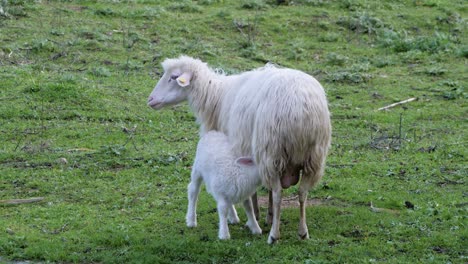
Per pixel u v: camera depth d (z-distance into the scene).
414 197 11.09
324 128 8.84
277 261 8.64
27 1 22.11
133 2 23.25
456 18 23.62
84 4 22.69
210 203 10.95
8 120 14.80
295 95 8.66
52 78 16.94
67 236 9.61
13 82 16.50
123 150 13.26
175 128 14.92
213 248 8.98
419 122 15.54
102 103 15.82
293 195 11.38
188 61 10.24
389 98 17.17
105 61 18.56
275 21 22.42
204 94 10.12
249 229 9.80
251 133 9.07
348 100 17.00
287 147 8.70
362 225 9.91
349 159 13.06
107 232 9.75
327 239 9.38
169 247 9.03
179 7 22.94
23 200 11.02
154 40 20.31
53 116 15.11
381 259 8.77
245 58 19.67
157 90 10.40
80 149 13.45
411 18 23.44
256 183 9.14
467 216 10.09
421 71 19.27
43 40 19.09
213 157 9.24
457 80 18.52
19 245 9.32
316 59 20.14
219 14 22.42
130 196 11.30
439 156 13.14
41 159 12.85
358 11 23.53
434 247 9.13
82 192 11.44
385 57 20.45
